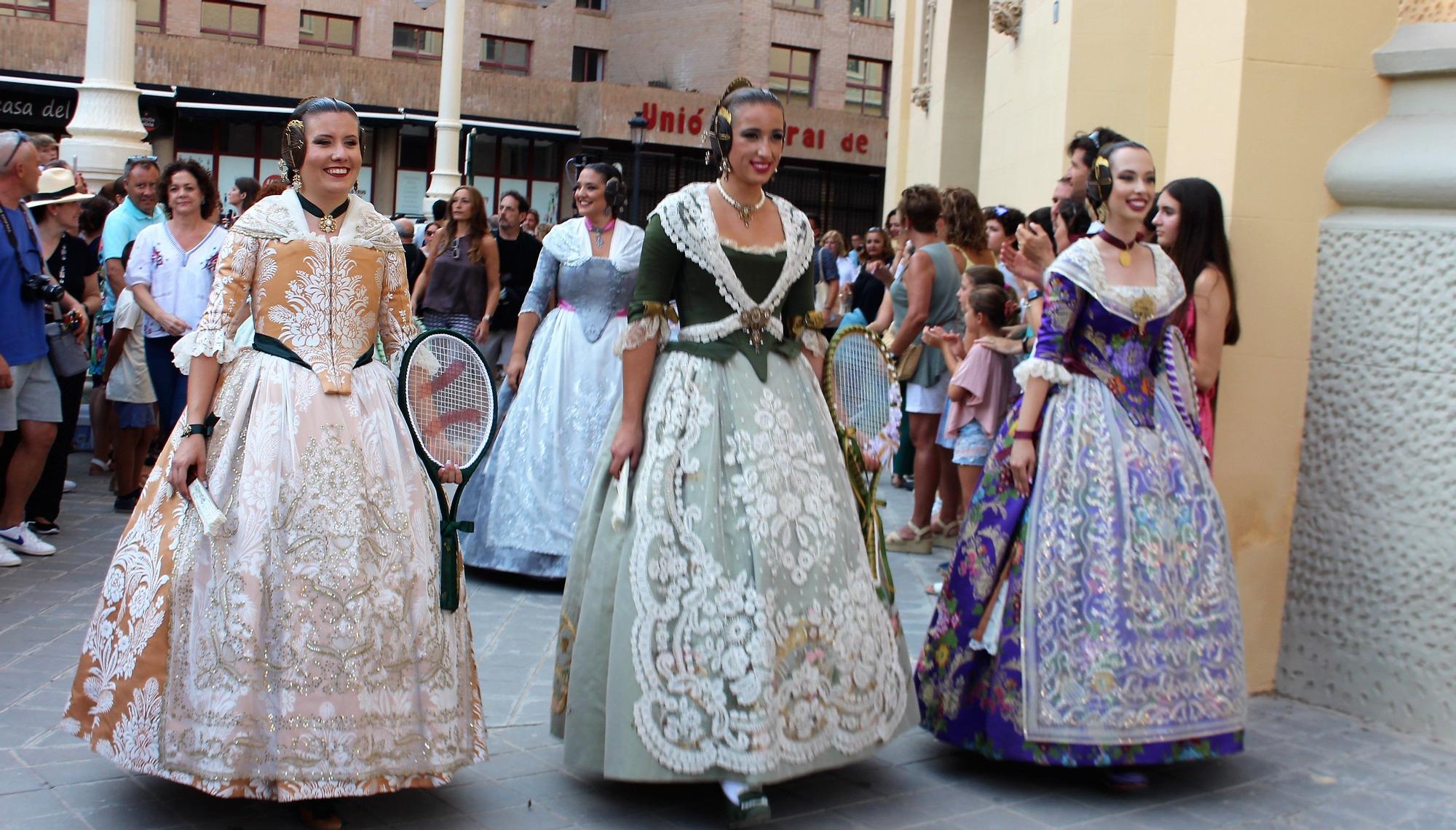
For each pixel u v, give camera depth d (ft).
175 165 23.31
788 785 13.24
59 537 22.66
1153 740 12.97
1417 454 15.02
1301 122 15.69
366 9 110.83
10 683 15.02
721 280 12.50
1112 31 27.91
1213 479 15.72
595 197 21.18
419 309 27.55
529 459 20.84
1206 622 13.32
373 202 108.37
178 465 11.51
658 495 12.21
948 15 48.21
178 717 11.19
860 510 13.43
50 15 96.73
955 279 24.08
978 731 13.48
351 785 11.18
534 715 14.82
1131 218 13.52
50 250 22.38
